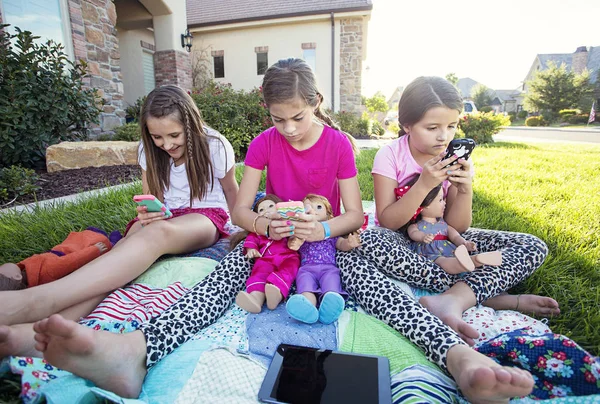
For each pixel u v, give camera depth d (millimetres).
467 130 11508
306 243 1745
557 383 1053
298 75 1606
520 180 4430
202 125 2125
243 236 1914
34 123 5262
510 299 1579
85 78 7105
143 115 1917
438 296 1495
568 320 1496
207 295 1488
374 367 1192
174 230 1741
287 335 1378
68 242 1709
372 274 1528
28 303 1199
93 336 1007
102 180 4762
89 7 7188
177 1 10773
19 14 6066
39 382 1023
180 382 1154
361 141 11102
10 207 3566
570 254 2057
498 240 1801
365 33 14320
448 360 1136
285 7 13461
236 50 13688
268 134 1942
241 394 1117
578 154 7441
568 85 35719
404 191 1927
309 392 1097
